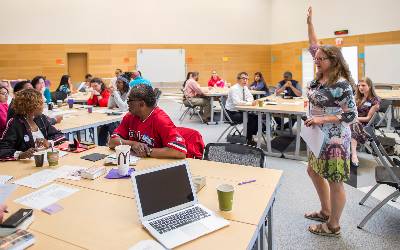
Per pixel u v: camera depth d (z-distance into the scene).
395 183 2.62
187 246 1.29
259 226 1.49
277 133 6.23
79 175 2.05
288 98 6.21
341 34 9.09
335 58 2.31
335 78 2.32
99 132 4.84
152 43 11.02
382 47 8.05
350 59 8.95
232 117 5.71
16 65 10.02
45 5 10.03
